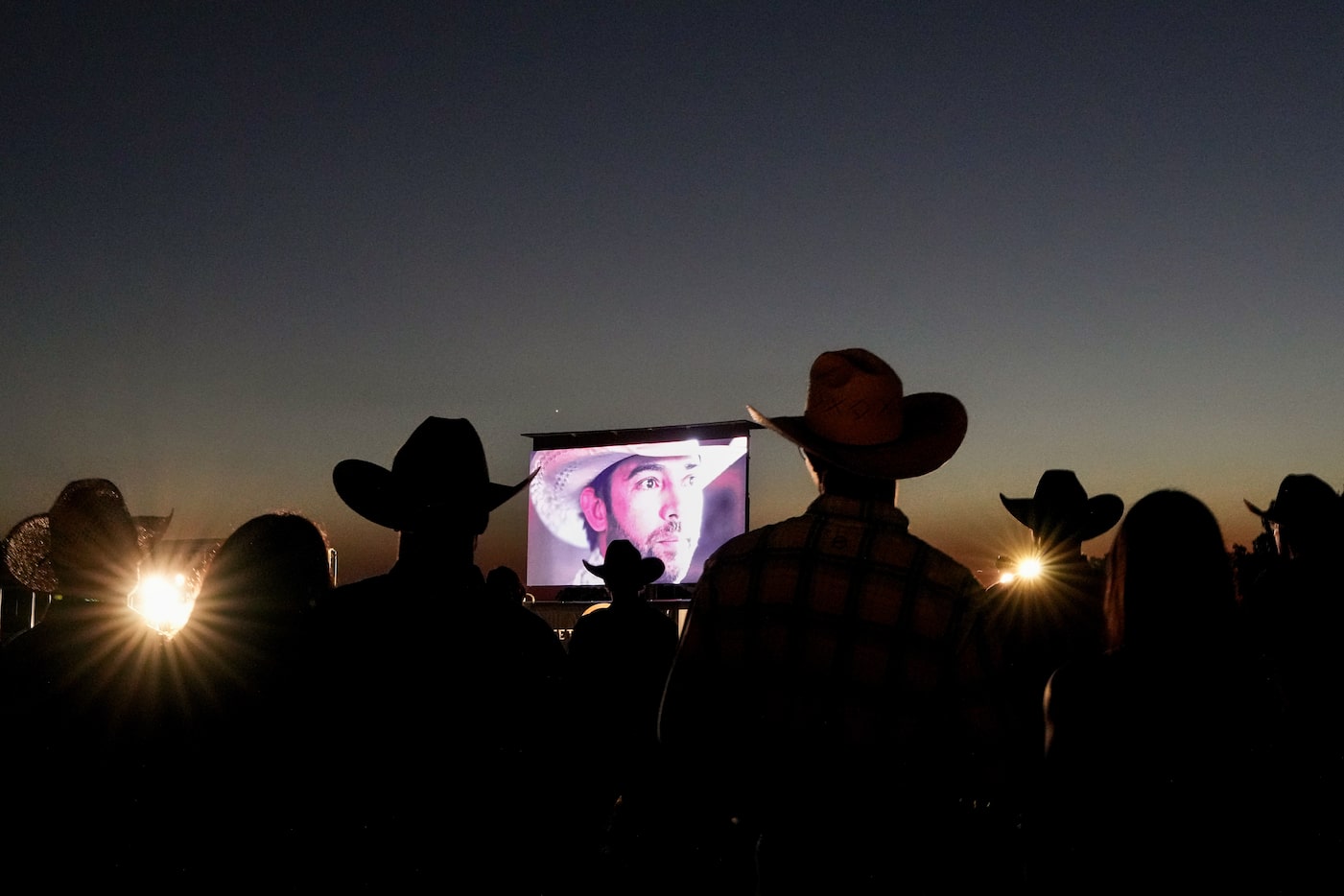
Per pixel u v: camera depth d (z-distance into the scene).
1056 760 2.56
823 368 2.97
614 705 4.49
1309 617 3.55
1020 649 3.82
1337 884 2.43
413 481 2.86
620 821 3.46
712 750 2.63
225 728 2.83
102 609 3.00
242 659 2.88
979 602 2.56
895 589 2.51
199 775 2.80
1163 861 2.38
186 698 2.85
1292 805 2.46
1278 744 2.50
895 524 2.66
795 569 2.59
